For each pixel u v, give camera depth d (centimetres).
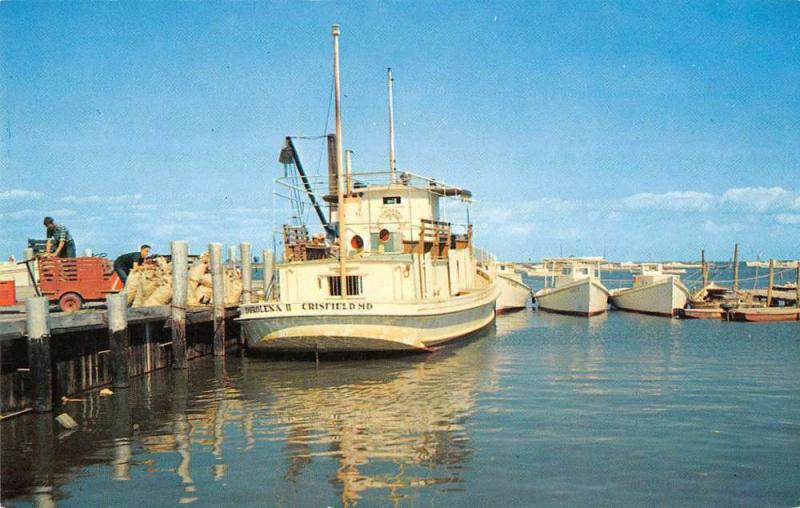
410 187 2998
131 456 1336
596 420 1565
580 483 1155
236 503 1084
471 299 3028
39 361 1672
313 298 2584
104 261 2598
